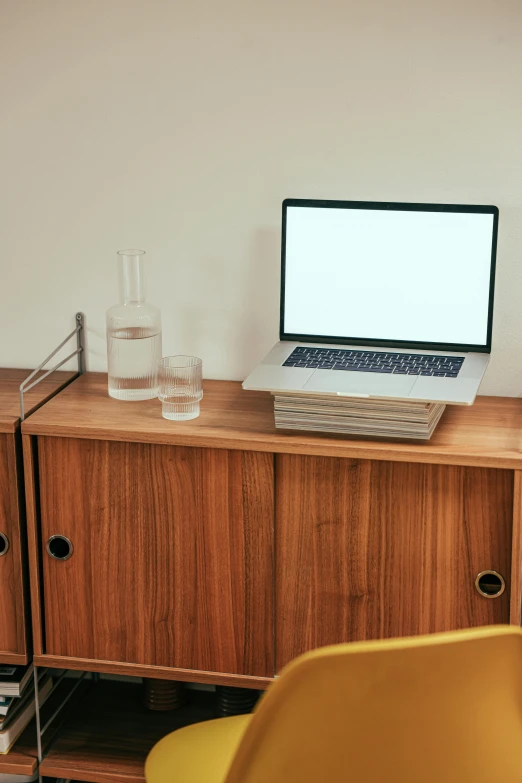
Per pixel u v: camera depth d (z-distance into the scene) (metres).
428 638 1.13
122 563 1.96
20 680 2.09
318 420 1.84
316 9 2.01
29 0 2.10
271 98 2.07
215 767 1.53
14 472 1.94
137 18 2.07
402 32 1.99
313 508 1.86
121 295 2.04
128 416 1.95
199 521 1.91
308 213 2.03
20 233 2.24
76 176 2.19
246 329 2.21
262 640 1.94
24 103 2.16
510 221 2.04
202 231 2.17
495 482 1.77
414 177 2.06
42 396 2.08
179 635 1.98
